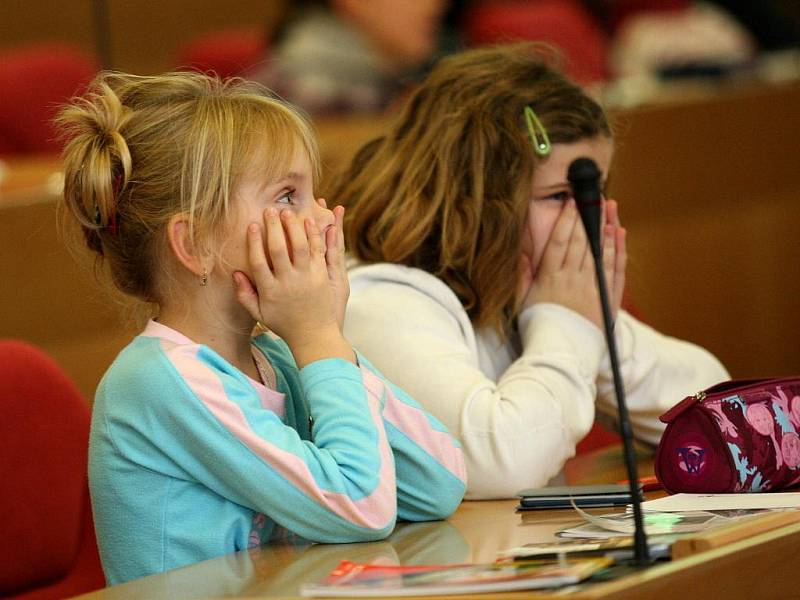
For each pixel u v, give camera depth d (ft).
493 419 20.17
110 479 17.67
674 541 14.25
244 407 17.22
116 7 66.90
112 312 33.24
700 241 47.78
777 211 50.42
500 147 22.27
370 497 17.13
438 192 22.41
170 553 17.44
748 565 14.20
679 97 48.32
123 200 18.08
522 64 23.24
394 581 13.93
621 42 59.57
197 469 17.37
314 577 15.23
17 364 22.41
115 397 17.67
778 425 19.02
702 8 60.85
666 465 18.62
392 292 21.94
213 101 18.30
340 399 17.67
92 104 18.53
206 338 18.19
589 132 22.41
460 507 19.75
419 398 20.74
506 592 13.04
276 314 17.92
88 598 14.99
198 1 69.31
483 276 22.33
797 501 17.04
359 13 51.21
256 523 17.90
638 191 45.80
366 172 23.48
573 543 15.67
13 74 47.03
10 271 32.35
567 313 22.20
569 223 22.24
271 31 52.60
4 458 21.81
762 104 49.80
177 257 17.85
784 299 50.62
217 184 17.70
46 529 22.15
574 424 20.99
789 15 65.92
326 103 49.60
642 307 46.03
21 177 37.78
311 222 18.13
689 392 24.82
